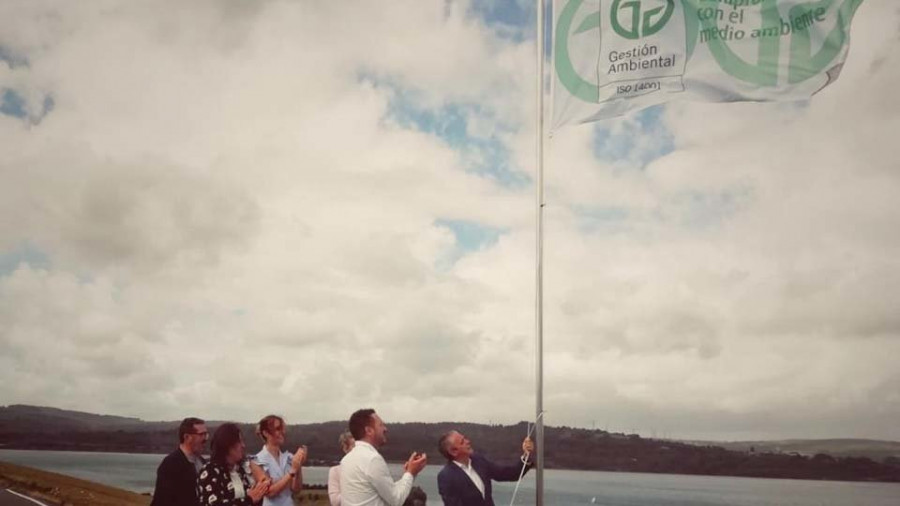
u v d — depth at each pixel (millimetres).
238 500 7367
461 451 7953
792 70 8367
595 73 8883
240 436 7461
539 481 8227
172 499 7816
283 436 8648
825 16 8312
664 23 8719
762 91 8422
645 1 8797
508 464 8422
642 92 8719
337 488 8719
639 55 8766
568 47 9000
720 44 8562
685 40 8656
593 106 8852
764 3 8484
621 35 8836
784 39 8414
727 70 8523
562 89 8984
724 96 8516
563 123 8953
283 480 8062
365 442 7070
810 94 8297
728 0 8578
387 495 6883
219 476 7320
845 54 8242
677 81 8633
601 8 8922
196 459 8117
